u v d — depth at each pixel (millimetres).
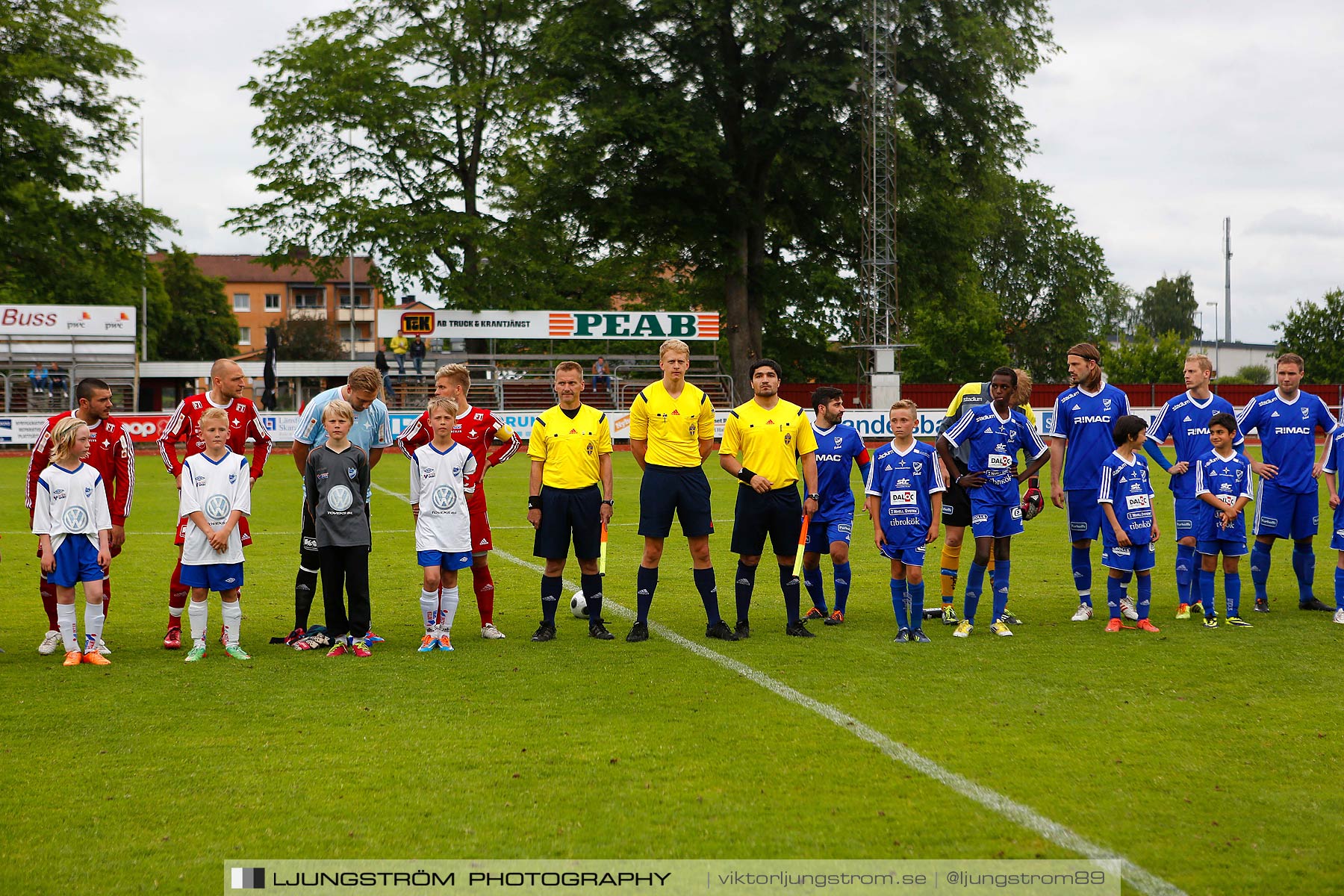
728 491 20812
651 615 8891
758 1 33469
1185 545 8648
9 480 22219
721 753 5047
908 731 5379
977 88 36500
